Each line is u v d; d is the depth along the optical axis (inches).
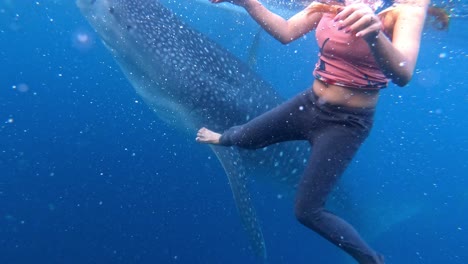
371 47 84.0
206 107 251.1
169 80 241.3
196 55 245.3
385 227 475.5
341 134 111.7
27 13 1347.2
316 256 466.3
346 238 116.3
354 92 110.3
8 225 466.0
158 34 233.3
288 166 294.2
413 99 1943.9
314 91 116.2
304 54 964.0
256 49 295.4
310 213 115.7
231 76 258.4
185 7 745.0
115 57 245.6
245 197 213.5
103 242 435.5
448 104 1953.7
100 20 231.1
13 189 546.3
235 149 239.6
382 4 115.1
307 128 118.3
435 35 494.9
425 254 685.3
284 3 356.8
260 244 202.8
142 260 412.5
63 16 1317.7
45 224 468.8
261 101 267.9
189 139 302.0
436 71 1048.8
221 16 772.0
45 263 410.0
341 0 115.3
